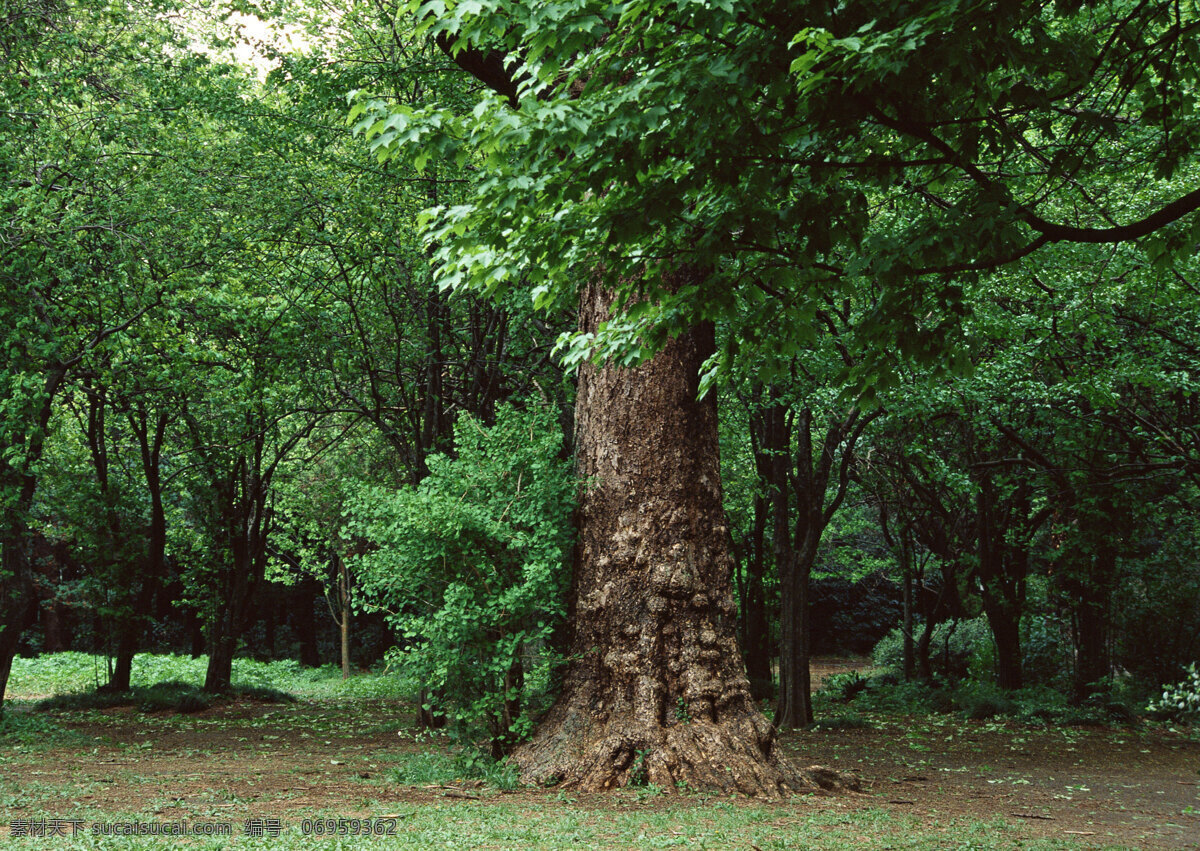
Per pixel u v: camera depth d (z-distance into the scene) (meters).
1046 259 13.11
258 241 16.31
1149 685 20.48
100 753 12.12
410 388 18.73
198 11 16.11
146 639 36.19
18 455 13.55
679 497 9.52
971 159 5.85
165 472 26.81
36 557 30.70
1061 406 16.48
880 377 6.51
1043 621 25.78
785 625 17.25
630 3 4.80
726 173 5.35
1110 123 6.05
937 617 25.33
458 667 9.59
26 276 14.14
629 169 5.31
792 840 6.46
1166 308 14.70
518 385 17.80
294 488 28.53
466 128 5.29
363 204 15.29
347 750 12.76
